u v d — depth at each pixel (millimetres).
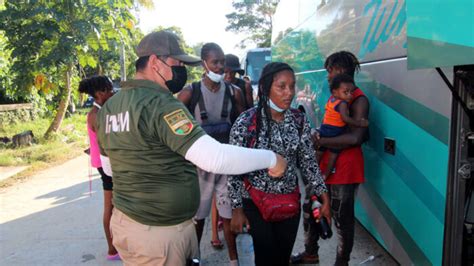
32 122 13703
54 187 6703
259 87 2225
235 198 2289
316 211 2355
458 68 2078
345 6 3998
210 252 3971
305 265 3562
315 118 5594
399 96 2799
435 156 2391
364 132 2869
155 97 1754
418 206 2609
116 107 1825
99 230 4695
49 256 4023
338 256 3090
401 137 2793
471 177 2252
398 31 2809
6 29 8633
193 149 1662
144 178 1770
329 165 2957
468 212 2285
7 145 9961
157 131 1695
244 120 2270
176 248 1854
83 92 3430
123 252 1922
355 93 2896
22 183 7004
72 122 14555
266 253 2354
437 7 1646
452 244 2289
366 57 3396
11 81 11344
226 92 3416
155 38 1885
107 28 9422
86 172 7770
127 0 9938
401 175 2820
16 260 3953
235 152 1720
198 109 3309
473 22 1493
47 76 9734
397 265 3477
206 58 3221
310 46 5824
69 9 8828
